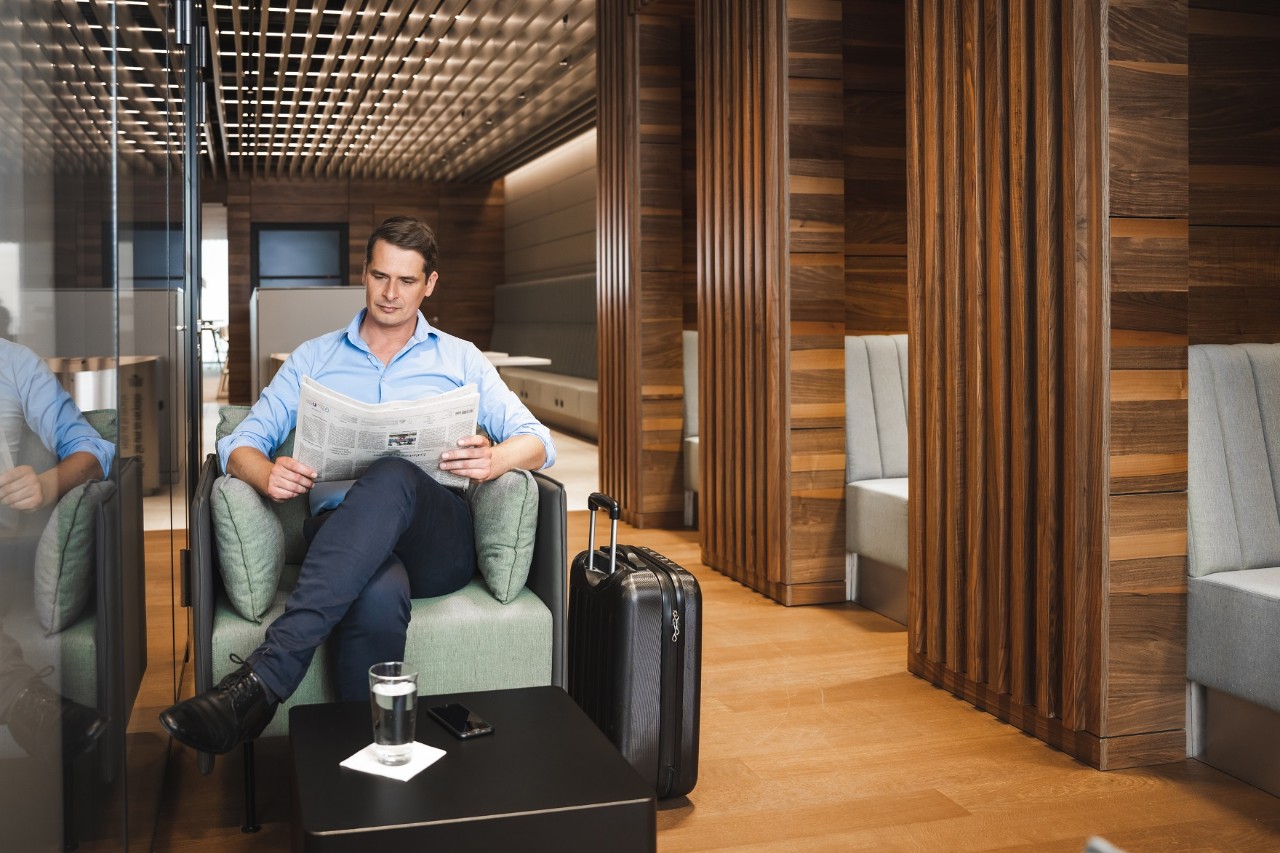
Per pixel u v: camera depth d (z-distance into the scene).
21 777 1.11
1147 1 2.52
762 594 4.32
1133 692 2.62
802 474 4.12
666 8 5.41
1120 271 2.54
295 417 2.55
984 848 2.21
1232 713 2.59
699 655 2.39
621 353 5.89
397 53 8.58
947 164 3.04
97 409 1.42
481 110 10.45
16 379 1.08
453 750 1.74
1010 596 2.89
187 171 3.55
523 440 2.55
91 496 1.38
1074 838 2.25
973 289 2.95
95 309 1.39
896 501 3.80
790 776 2.57
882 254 4.68
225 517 2.20
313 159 13.98
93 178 1.38
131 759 1.77
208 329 14.57
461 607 2.37
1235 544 2.66
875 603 4.07
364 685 2.14
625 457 5.86
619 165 5.80
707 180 4.73
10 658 1.07
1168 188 2.57
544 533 2.43
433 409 2.28
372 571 2.12
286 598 2.39
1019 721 2.89
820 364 4.11
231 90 10.23
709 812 2.37
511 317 14.05
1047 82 2.65
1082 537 2.63
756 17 4.20
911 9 3.20
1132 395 2.58
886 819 2.34
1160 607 2.63
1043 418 2.72
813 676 3.32
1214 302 3.08
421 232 2.58
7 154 1.03
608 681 2.34
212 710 1.91
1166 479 2.62
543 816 1.53
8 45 1.02
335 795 1.56
